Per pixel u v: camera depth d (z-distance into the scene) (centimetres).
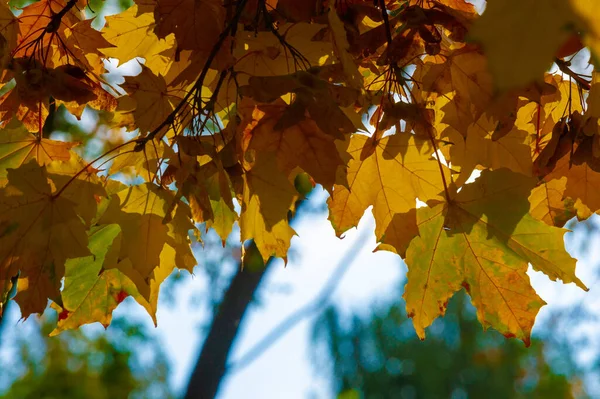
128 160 116
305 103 103
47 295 108
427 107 117
